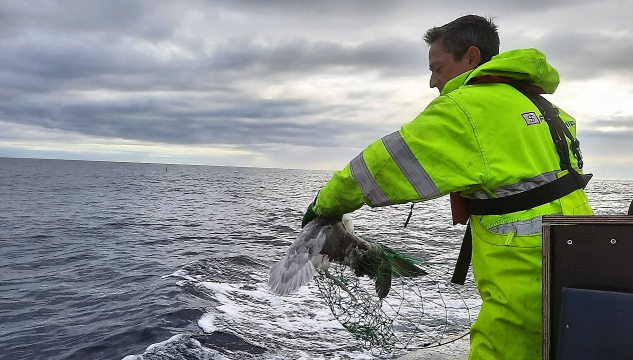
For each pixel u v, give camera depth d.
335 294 3.42
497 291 2.11
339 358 6.22
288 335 7.02
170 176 115.06
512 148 2.07
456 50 2.53
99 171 137.00
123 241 17.91
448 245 14.76
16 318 8.30
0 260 13.91
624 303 1.73
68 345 6.96
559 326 1.87
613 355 1.74
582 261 1.85
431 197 2.06
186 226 23.17
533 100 2.24
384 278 2.98
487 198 2.14
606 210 26.08
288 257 2.60
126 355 6.50
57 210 30.28
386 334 3.79
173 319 7.78
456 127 2.06
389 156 2.08
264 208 35.38
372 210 29.73
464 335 4.54
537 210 2.06
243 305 8.55
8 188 52.09
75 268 12.73
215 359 6.28
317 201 2.49
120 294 9.77
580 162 2.37
